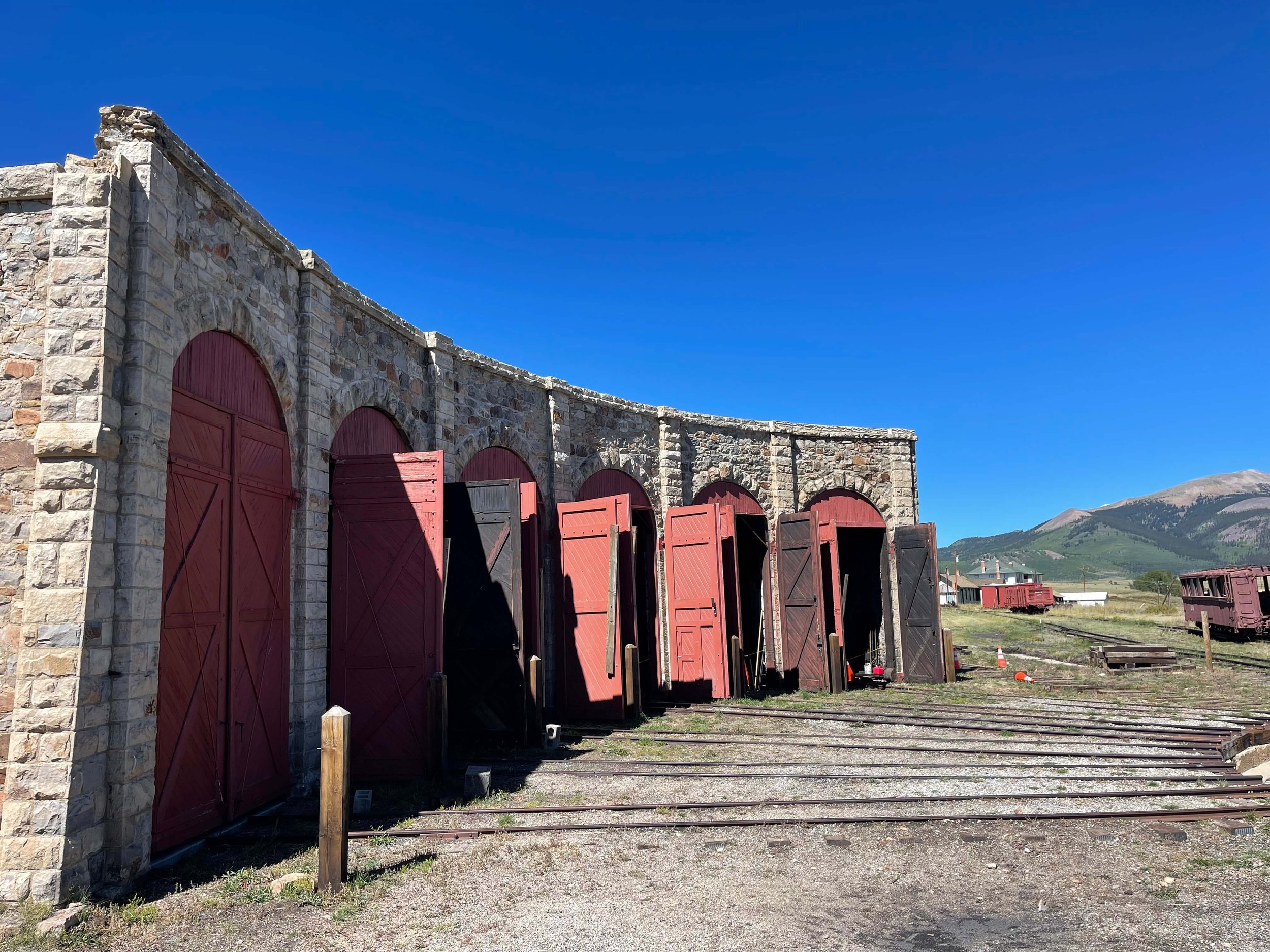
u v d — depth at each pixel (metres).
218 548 7.11
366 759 8.90
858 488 21.16
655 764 9.17
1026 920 4.76
